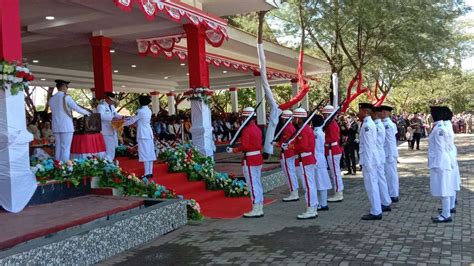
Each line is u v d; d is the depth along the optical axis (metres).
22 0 9.94
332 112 10.92
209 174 11.66
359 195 11.38
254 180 9.22
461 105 51.81
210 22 12.09
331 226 8.14
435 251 6.38
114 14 11.34
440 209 9.13
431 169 8.20
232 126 23.66
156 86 28.34
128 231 7.16
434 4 19.59
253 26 21.41
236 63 20.41
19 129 7.35
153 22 12.35
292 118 10.67
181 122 19.12
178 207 8.51
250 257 6.49
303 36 18.12
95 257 6.45
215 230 8.22
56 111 9.45
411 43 19.72
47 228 6.24
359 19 18.59
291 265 6.05
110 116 11.30
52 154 12.27
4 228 6.25
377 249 6.59
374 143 8.49
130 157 12.57
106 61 13.02
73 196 8.70
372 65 23.55
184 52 15.40
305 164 8.87
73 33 12.98
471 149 23.20
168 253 6.89
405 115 34.88
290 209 9.98
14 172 7.28
